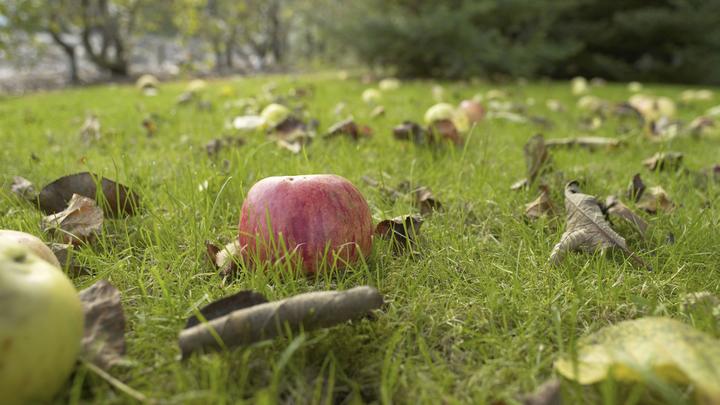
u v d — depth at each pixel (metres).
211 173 0.50
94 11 3.05
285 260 0.33
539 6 2.87
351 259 0.34
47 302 0.21
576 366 0.22
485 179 0.53
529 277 0.35
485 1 2.76
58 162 0.62
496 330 0.29
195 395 0.22
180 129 0.92
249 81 2.40
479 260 0.38
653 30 3.44
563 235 0.38
